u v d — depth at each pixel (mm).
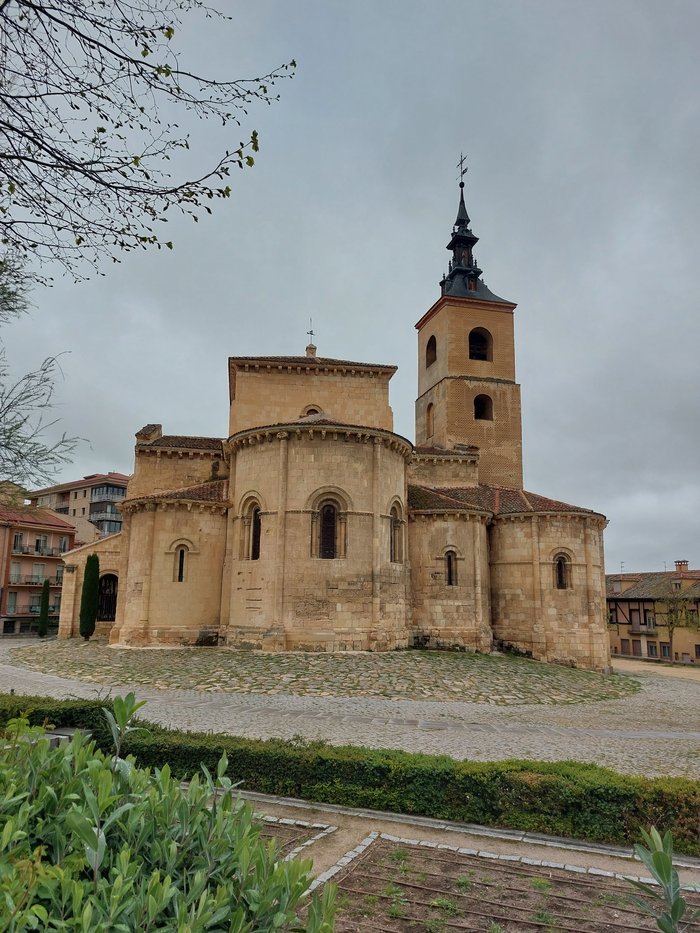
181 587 32625
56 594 71750
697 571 79688
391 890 7734
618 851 9336
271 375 38688
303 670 24312
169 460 39844
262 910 4148
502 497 38969
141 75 7312
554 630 34281
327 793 10891
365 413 38906
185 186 7945
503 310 52531
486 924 7066
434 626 33969
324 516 30438
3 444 11062
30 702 13844
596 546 36094
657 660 70062
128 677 23531
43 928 3580
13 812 5059
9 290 10539
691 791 9680
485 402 52250
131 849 4527
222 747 11664
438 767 10688
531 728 17859
